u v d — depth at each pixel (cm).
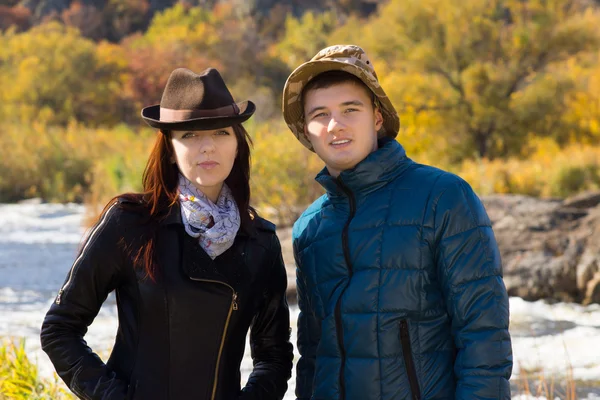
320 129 287
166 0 10506
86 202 2103
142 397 263
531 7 3152
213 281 269
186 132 273
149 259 266
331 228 288
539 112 3008
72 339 270
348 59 285
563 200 1052
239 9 9656
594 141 2992
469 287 263
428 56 3153
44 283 1077
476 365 258
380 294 269
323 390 279
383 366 267
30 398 472
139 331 268
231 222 277
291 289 866
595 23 3158
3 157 2648
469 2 3162
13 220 1898
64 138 2975
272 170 1376
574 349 681
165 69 5953
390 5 3334
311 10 9956
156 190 277
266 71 7200
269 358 303
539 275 911
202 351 268
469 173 2088
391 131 306
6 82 5488
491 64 3097
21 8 10075
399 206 275
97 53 5891
